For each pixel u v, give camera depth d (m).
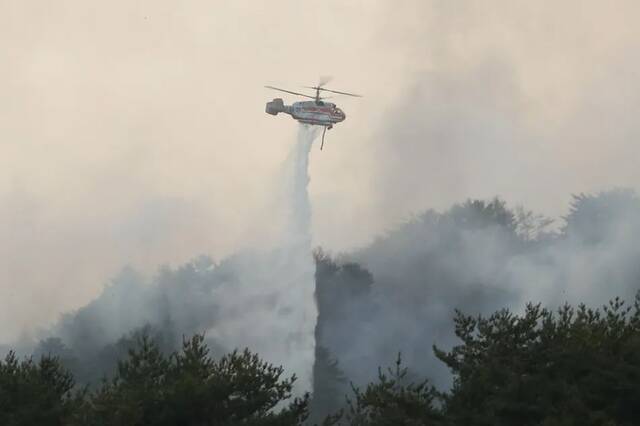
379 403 93.75
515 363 92.88
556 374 92.06
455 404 92.88
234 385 96.19
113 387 96.44
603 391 89.06
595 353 91.19
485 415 89.75
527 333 97.31
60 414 96.38
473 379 92.88
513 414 88.50
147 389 94.06
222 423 91.75
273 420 94.88
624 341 94.62
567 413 86.12
